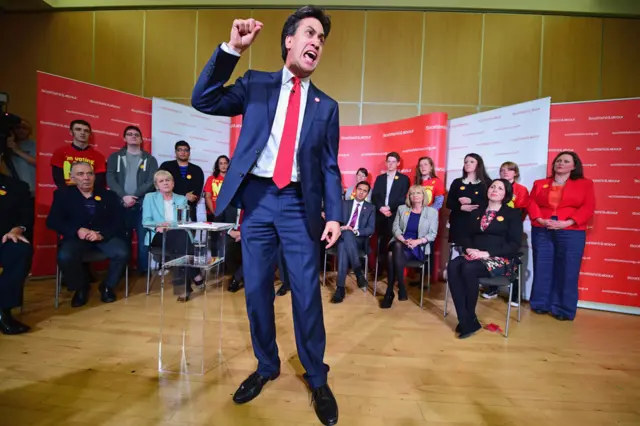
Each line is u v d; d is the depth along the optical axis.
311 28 1.25
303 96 1.36
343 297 3.13
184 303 2.48
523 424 1.40
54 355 1.86
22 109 4.92
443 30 4.75
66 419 1.33
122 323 2.35
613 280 2.98
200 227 1.70
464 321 2.32
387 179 3.99
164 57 4.90
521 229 2.52
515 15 4.68
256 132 1.31
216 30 4.85
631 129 2.87
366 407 1.48
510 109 3.41
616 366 1.95
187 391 1.55
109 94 3.75
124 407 1.42
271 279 1.51
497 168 3.52
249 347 2.03
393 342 2.20
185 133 4.25
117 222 2.88
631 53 4.61
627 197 2.91
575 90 4.67
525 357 2.04
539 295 2.90
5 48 4.93
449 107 4.79
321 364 1.46
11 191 2.37
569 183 2.81
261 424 1.34
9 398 1.46
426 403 1.53
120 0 4.77
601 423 1.42
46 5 4.76
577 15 4.61
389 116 4.83
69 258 2.58
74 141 3.39
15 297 2.17
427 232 3.11
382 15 4.78
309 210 1.33
